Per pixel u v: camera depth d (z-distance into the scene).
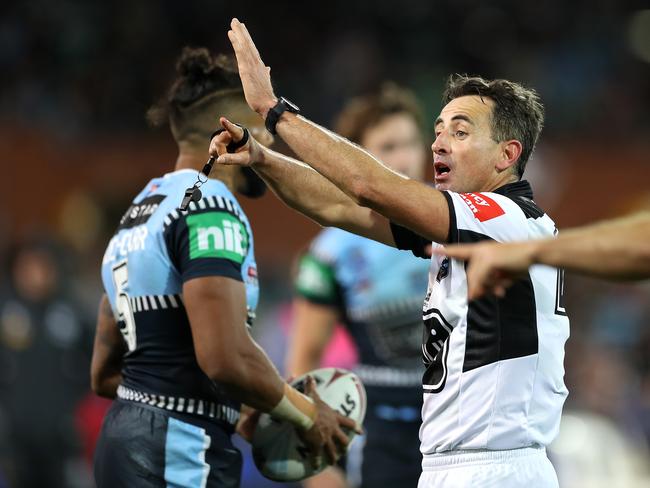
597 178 52.03
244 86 12.42
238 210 13.59
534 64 63.47
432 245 12.63
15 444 29.55
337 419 14.31
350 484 19.20
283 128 12.09
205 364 12.73
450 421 12.02
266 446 14.38
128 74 58.53
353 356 24.92
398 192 11.44
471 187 12.70
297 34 63.66
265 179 13.32
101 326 14.61
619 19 66.00
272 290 48.44
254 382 12.93
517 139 12.70
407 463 18.39
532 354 11.97
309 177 13.33
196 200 13.08
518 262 8.89
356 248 18.89
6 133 50.19
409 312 18.56
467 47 64.81
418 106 19.91
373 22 65.56
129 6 62.62
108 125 54.28
